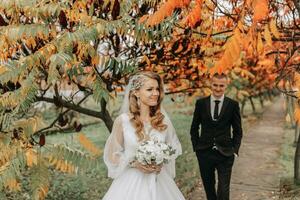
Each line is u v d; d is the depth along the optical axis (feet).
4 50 13.66
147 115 13.44
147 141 13.04
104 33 13.00
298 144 27.27
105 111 20.17
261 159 36.40
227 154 17.58
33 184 12.94
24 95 12.63
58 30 14.32
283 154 39.17
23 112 16.20
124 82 18.30
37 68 12.89
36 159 12.55
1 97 13.38
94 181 26.32
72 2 13.39
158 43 16.14
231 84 49.70
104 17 14.29
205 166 18.06
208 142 17.81
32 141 14.10
